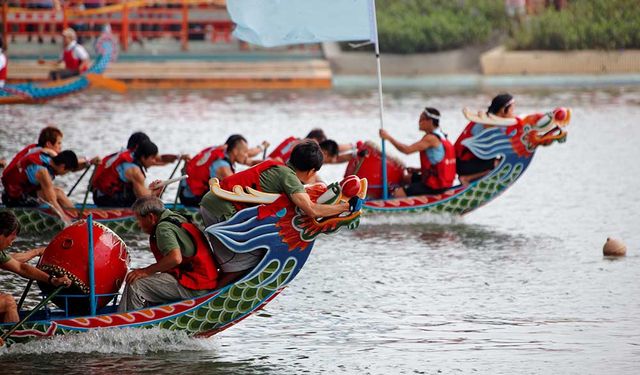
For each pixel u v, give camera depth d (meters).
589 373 26.42
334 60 104.19
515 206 48.59
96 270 27.41
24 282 34.25
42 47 101.81
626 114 79.25
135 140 42.06
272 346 28.48
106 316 27.34
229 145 42.47
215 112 80.12
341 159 46.00
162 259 26.78
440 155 44.84
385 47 105.12
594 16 107.62
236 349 28.11
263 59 102.81
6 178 41.34
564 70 104.81
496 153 45.16
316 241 41.59
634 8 108.44
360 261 38.28
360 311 31.92
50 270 27.27
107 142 64.12
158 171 55.28
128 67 97.38
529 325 30.42
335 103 86.44
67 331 27.41
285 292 34.09
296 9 43.75
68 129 69.50
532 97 89.69
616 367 26.86
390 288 34.53
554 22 106.31
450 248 40.38
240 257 27.25
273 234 26.94
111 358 27.02
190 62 99.81
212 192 26.94
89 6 105.56
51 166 41.00
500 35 108.25
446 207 45.47
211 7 109.06
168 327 27.64
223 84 97.00
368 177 45.50
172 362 26.86
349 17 44.41
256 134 68.81
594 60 105.25
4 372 25.83
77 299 27.77
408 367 26.88
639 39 105.81
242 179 26.98
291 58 104.06
